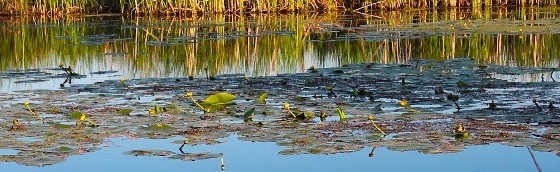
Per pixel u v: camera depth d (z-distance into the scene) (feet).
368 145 20.30
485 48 45.93
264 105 26.43
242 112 25.22
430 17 68.13
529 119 22.71
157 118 24.41
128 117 24.63
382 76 33.12
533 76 32.50
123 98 28.60
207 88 30.78
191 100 27.71
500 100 26.27
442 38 52.21
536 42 48.67
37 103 27.61
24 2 77.36
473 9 75.72
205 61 43.14
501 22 59.62
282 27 63.00
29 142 21.22
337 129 22.21
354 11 77.36
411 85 30.35
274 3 76.59
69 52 49.32
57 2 76.79
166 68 39.65
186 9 75.15
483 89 28.68
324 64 40.68
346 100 27.25
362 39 52.19
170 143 21.33
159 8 75.87
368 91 29.04
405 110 24.85
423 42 50.19
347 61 41.68
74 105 27.04
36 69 39.60
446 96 27.53
